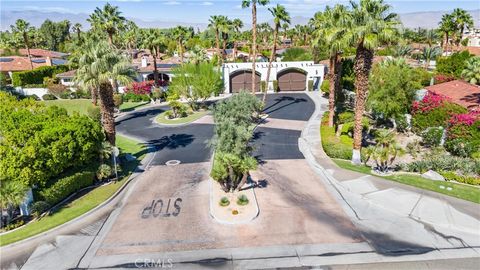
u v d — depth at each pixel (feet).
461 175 81.61
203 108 163.12
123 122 143.54
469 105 111.45
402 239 57.41
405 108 114.83
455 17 255.70
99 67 80.12
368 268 50.62
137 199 73.46
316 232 59.67
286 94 195.62
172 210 68.23
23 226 62.64
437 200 69.21
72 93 184.55
